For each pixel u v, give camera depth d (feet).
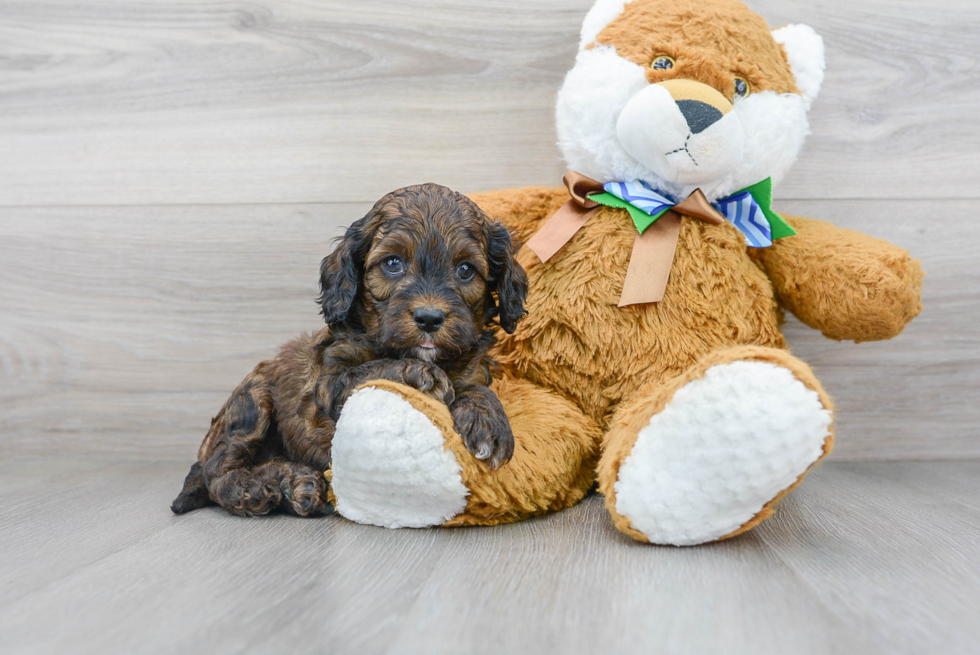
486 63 9.41
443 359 6.36
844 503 7.15
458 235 6.30
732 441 5.09
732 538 5.86
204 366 9.70
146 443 9.76
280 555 5.57
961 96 9.22
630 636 4.00
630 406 6.22
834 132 9.26
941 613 4.33
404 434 5.72
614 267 7.25
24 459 9.84
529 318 7.42
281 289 9.66
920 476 8.54
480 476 5.93
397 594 4.68
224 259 9.66
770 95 7.28
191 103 9.61
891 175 9.29
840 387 9.43
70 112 9.67
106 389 9.75
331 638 4.01
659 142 6.85
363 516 6.32
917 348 9.36
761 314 7.33
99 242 9.70
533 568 5.16
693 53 7.13
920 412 9.43
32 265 9.73
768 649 3.84
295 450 7.23
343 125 9.53
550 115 9.42
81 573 5.20
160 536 6.22
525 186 9.07
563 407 7.15
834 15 9.14
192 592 4.77
